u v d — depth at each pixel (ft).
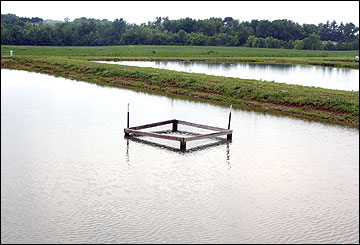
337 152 67.92
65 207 45.60
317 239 40.14
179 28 642.63
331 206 47.60
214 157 64.23
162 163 60.90
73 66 175.73
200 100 115.65
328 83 154.30
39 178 53.78
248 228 42.04
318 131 82.02
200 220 43.45
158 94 124.67
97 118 88.69
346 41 623.36
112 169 57.82
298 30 617.62
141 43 554.05
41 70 180.45
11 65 194.08
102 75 157.89
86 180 53.42
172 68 202.80
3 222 42.14
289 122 89.51
